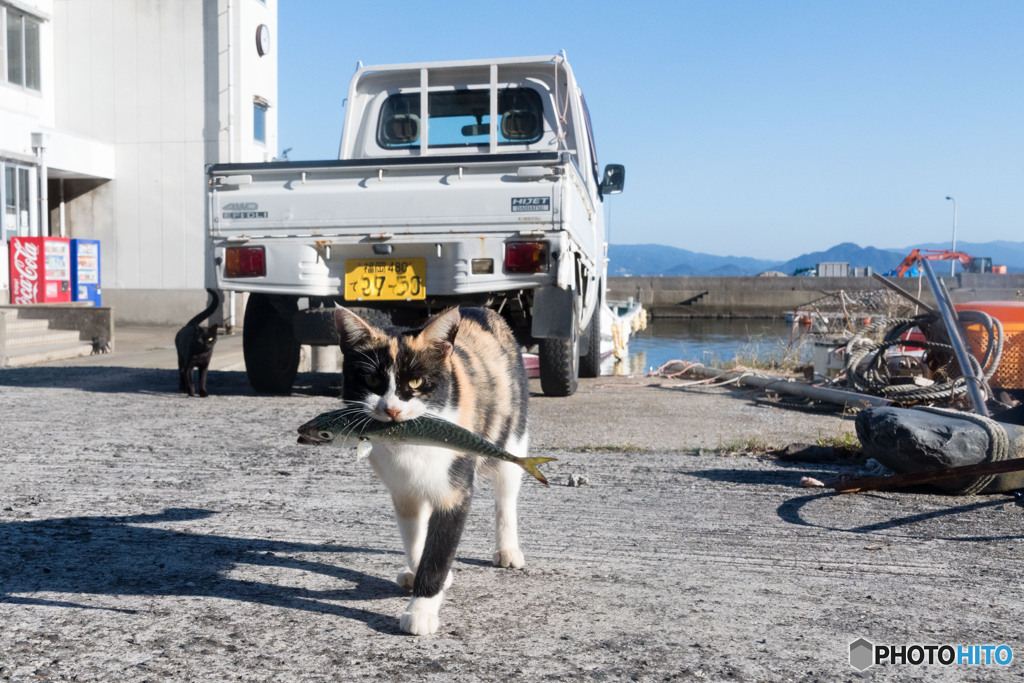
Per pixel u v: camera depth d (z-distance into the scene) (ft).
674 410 25.08
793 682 8.13
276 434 21.08
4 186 53.36
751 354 42.96
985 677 8.29
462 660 8.56
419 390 9.33
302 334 23.45
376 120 28.76
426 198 22.81
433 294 23.26
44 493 15.16
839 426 21.99
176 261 63.82
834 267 184.55
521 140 28.27
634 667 8.43
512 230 22.54
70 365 38.42
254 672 8.24
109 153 63.36
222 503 14.62
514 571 11.32
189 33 62.54
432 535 9.38
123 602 10.05
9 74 59.98
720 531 13.16
